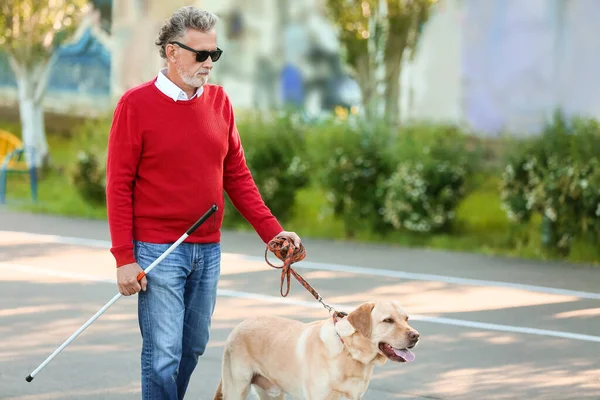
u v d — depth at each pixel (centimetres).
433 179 1445
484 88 1945
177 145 542
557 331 914
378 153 1486
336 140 1510
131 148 539
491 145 1585
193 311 571
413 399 697
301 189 1580
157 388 549
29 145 2020
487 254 1371
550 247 1341
